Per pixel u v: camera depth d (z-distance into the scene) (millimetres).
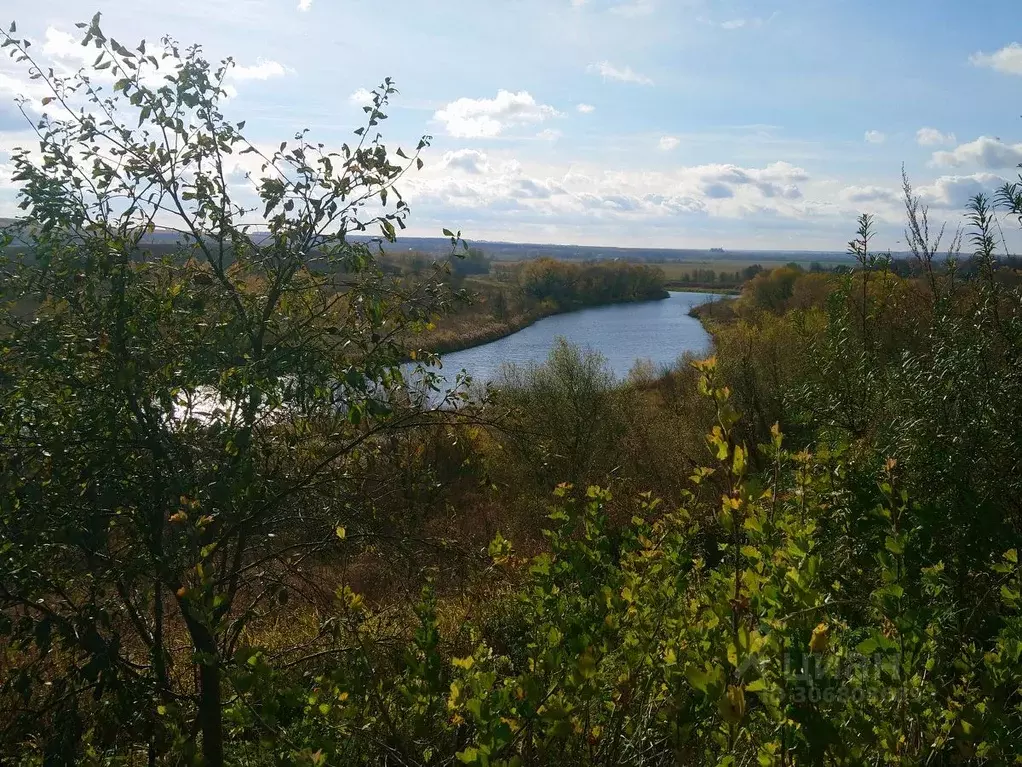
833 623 2484
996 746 1963
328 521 3656
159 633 3443
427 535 4117
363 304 3637
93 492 3160
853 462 3709
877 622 2789
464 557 3818
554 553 3127
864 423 4941
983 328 4117
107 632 3230
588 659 2113
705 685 1810
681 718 2295
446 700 2613
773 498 2449
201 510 3125
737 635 1869
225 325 3346
